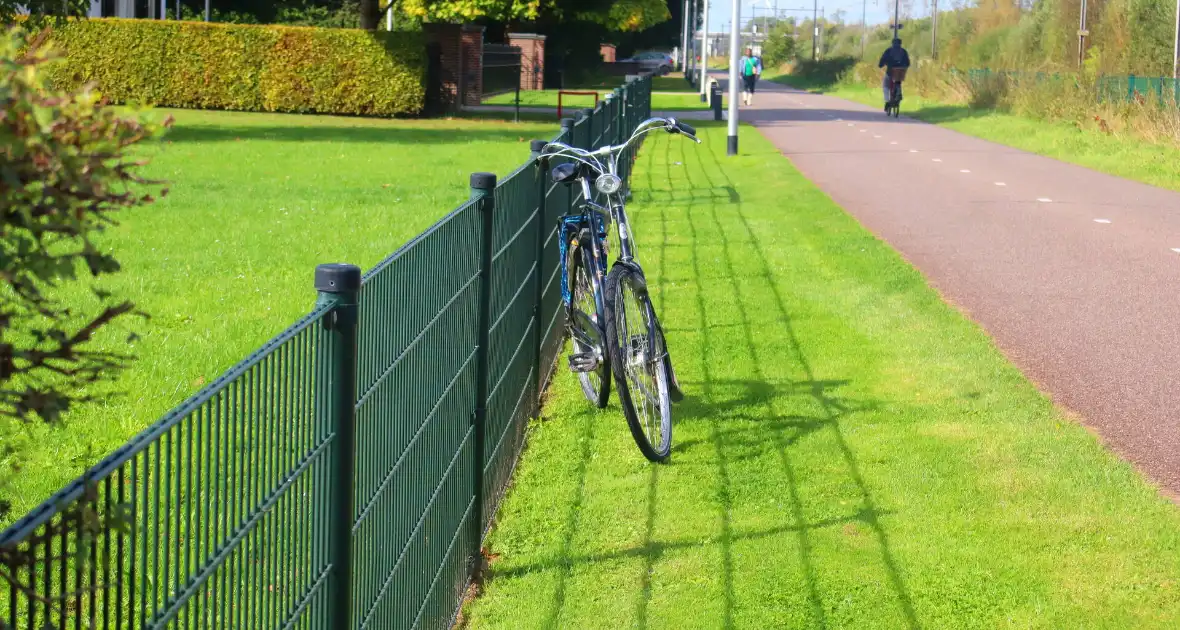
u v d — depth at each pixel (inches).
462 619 172.9
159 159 717.9
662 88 2351.1
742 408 257.8
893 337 317.1
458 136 974.4
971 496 206.7
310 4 2047.2
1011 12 1914.4
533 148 265.4
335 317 111.2
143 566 77.7
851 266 418.0
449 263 164.4
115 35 1227.2
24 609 136.8
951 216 552.4
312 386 106.7
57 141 65.2
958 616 165.8
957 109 1494.8
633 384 228.1
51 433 223.3
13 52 64.0
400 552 139.6
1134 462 224.4
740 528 196.1
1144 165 773.3
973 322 335.6
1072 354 300.4
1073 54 1485.0
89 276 357.1
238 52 1218.6
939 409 255.6
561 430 246.8
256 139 895.7
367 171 683.4
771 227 510.0
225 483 88.1
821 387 273.3
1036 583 174.6
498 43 1775.3
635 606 170.7
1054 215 557.0
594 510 205.2
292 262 398.3
